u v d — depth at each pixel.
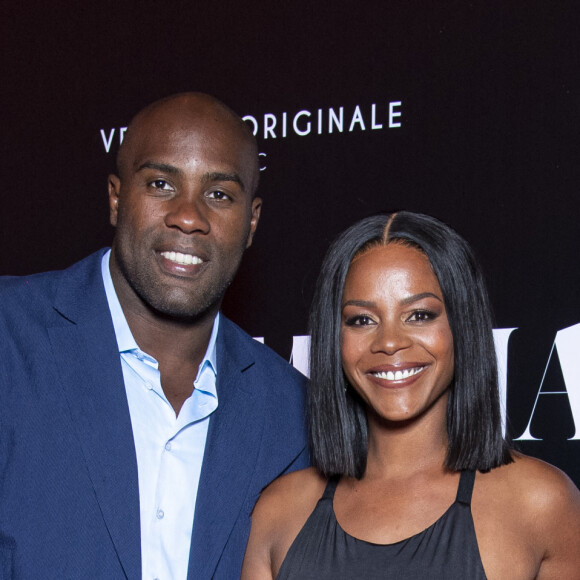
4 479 2.16
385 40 3.30
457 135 3.16
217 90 3.54
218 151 2.35
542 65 3.07
